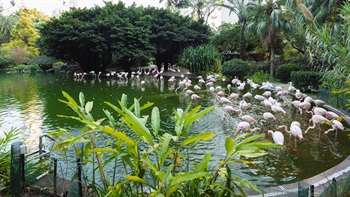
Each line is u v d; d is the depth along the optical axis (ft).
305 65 58.03
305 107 29.53
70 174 12.75
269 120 25.99
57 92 49.01
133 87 56.34
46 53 92.22
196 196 7.23
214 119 28.02
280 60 73.41
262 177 15.52
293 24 57.00
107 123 26.94
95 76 81.00
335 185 10.69
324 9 36.17
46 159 12.72
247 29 62.69
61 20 87.15
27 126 25.82
